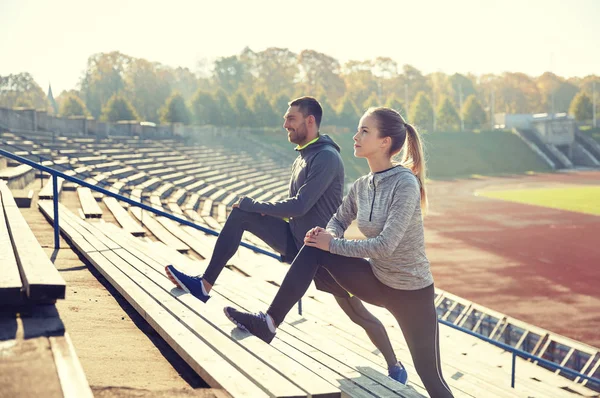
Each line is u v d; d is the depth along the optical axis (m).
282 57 124.56
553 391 9.22
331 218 4.16
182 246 10.77
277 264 11.30
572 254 27.88
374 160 3.68
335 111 98.12
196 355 2.71
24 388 1.92
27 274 2.88
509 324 13.91
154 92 98.94
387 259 3.54
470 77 162.62
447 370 7.69
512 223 38.19
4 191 8.49
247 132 76.94
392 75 139.50
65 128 34.75
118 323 3.58
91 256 5.33
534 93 153.00
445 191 60.41
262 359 2.82
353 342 6.25
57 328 2.59
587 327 17.03
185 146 49.12
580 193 55.22
